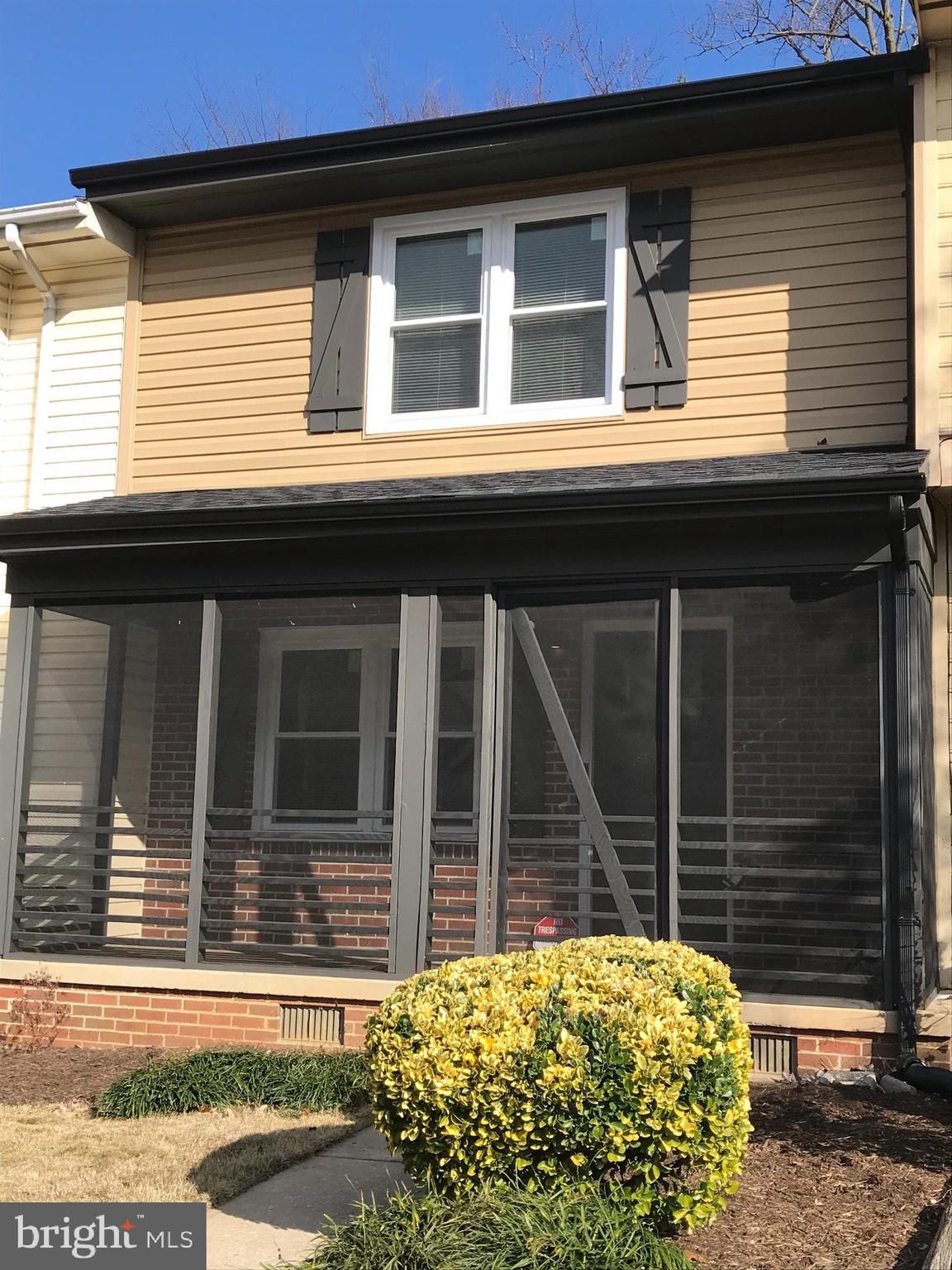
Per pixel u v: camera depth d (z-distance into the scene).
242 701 9.73
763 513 7.09
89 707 10.14
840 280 8.77
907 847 6.80
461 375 9.70
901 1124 5.87
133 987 8.34
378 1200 5.07
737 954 8.13
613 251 9.37
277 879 8.08
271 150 9.62
